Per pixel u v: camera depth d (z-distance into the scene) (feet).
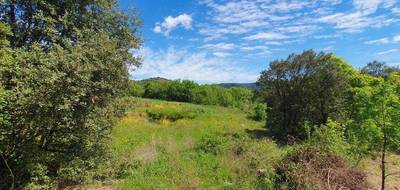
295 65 59.52
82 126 28.02
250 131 67.26
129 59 32.37
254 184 29.37
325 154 31.17
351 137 34.22
